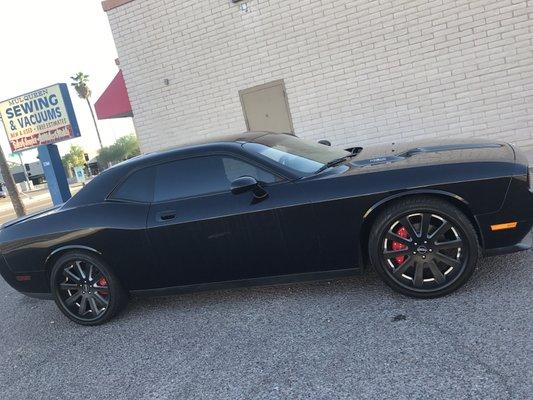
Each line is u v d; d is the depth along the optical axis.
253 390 3.11
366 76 8.92
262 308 4.26
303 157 4.40
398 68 8.69
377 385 2.90
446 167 3.67
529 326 3.17
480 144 4.23
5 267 4.86
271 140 4.67
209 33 9.86
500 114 8.30
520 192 3.56
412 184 3.64
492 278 3.92
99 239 4.42
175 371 3.53
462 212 3.65
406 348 3.21
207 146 4.36
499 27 7.95
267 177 4.08
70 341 4.45
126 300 4.64
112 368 3.78
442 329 3.34
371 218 3.83
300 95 9.48
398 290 3.81
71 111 9.52
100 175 4.73
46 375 3.90
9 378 3.99
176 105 10.57
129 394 3.37
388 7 8.48
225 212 4.06
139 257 4.37
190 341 3.94
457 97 8.47
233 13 9.56
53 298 4.76
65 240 4.52
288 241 3.97
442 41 8.31
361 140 9.26
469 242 3.60
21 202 11.89
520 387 2.63
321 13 8.92
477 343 3.10
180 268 4.32
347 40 8.88
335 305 4.02
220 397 3.11
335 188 3.83
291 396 2.96
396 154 4.34
